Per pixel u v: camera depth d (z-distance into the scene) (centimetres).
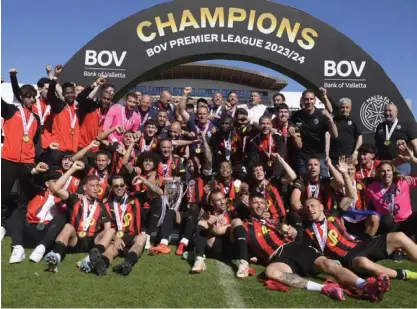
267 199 536
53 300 350
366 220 518
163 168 604
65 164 558
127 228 494
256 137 652
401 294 385
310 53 775
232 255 503
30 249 502
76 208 486
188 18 775
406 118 767
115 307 341
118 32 773
